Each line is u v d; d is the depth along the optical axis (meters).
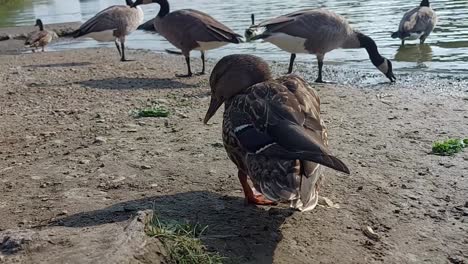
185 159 1.29
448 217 1.02
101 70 2.86
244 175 1.02
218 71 1.08
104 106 1.96
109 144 1.44
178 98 2.08
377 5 4.38
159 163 1.27
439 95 2.00
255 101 0.93
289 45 2.43
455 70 2.45
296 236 0.93
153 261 0.80
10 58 3.53
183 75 2.64
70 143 1.49
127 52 3.55
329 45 2.41
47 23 5.44
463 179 1.19
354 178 1.19
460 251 0.92
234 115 0.95
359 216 1.01
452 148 1.35
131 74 2.71
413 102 1.90
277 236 0.93
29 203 1.06
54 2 8.17
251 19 3.78
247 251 0.88
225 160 1.28
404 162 1.29
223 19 4.14
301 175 0.85
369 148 1.39
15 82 2.54
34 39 3.87
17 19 6.04
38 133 1.61
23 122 1.76
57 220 0.97
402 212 1.04
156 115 1.75
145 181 1.16
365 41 2.43
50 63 3.20
